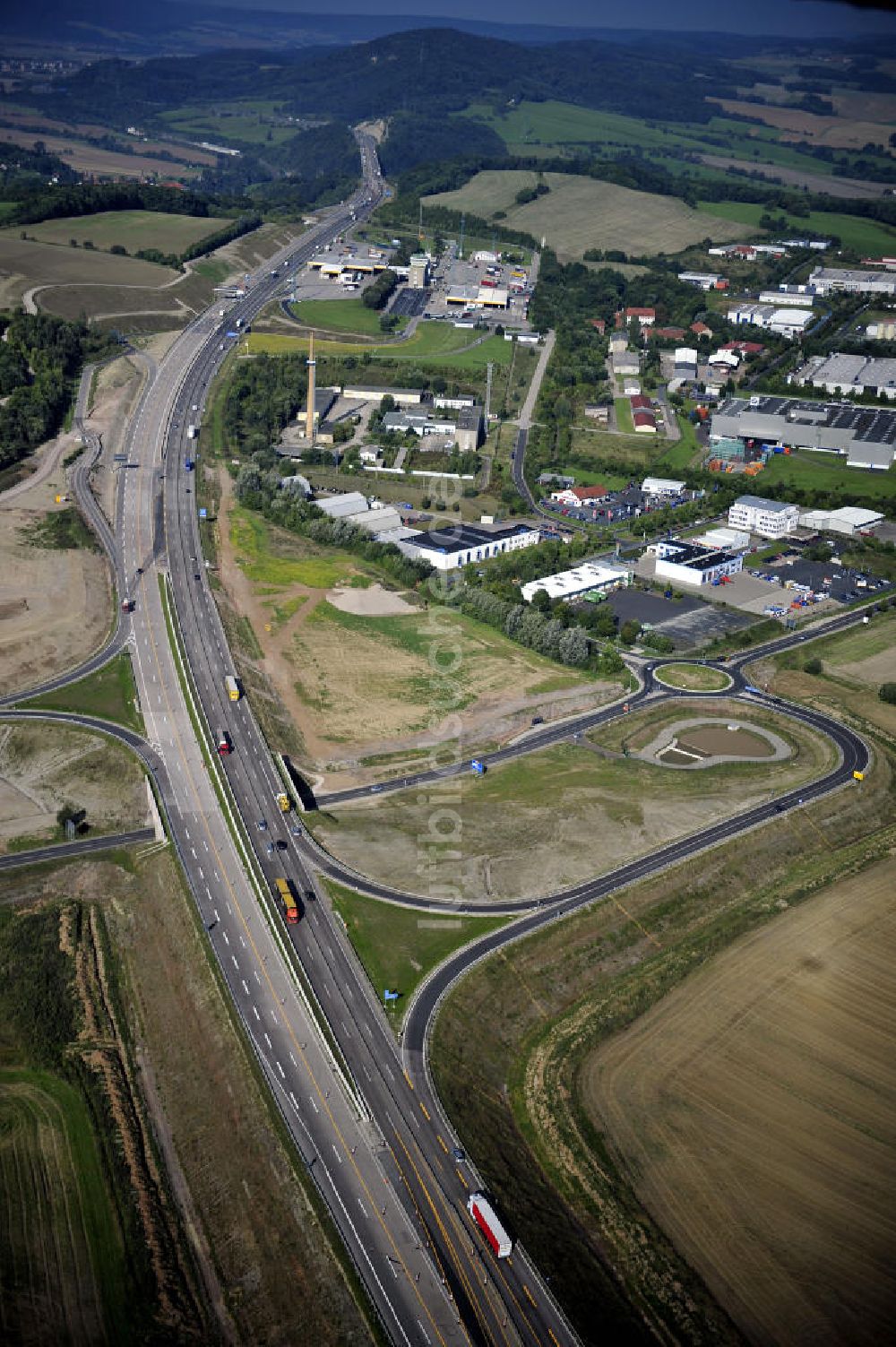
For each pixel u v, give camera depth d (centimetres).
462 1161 14038
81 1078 15825
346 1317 12269
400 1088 15012
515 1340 12106
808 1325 12825
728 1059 16375
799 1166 14750
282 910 18012
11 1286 12988
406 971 17000
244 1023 15825
